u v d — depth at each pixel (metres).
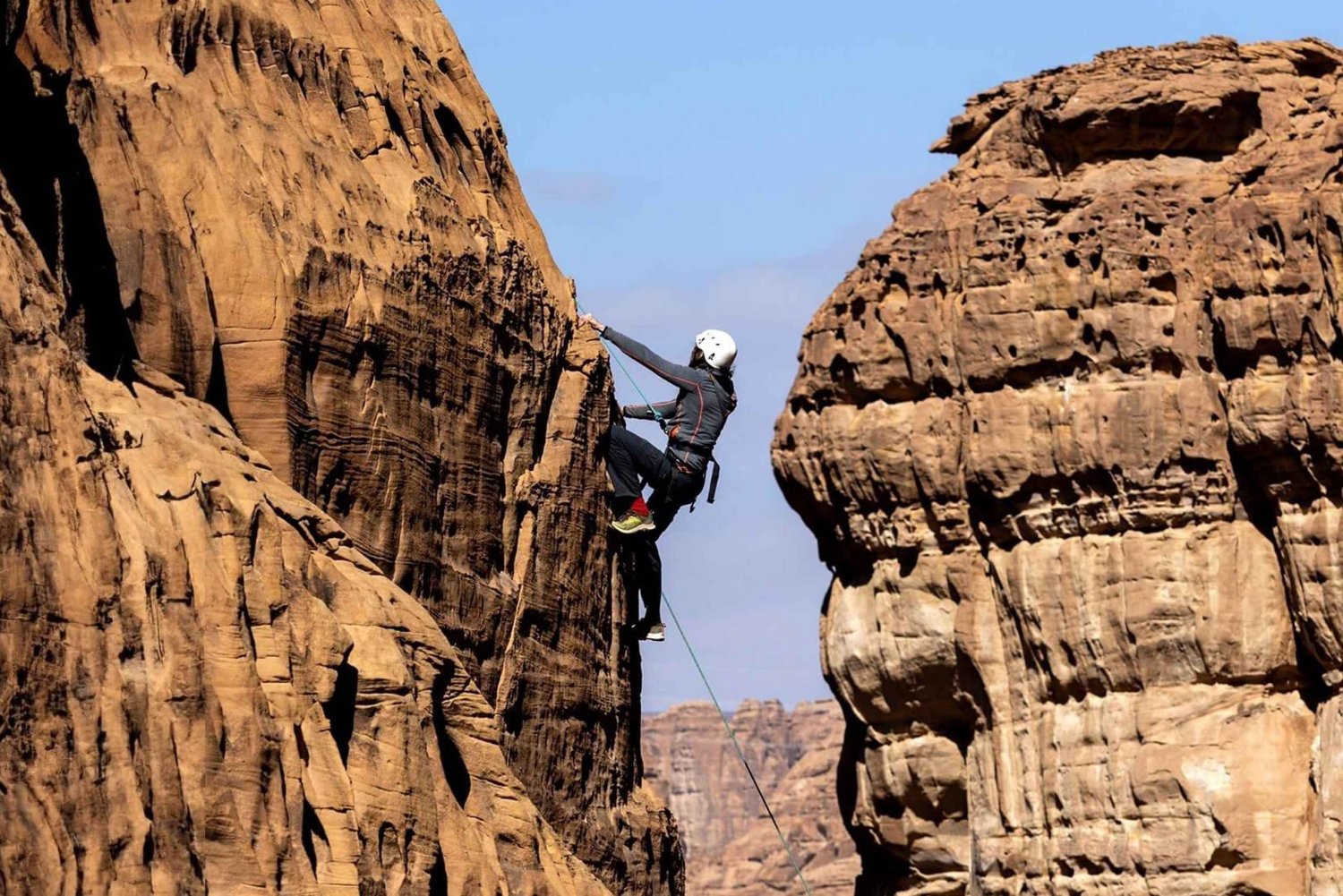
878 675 71.44
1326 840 63.75
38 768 18.52
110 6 25.38
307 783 20.70
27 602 18.88
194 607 20.34
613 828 30.86
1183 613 66.56
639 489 29.23
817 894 195.00
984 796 69.12
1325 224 65.19
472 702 23.77
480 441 28.00
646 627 29.77
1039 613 68.00
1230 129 70.56
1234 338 66.19
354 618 22.30
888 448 70.75
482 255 28.61
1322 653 65.56
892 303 71.62
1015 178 72.12
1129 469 67.31
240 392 24.36
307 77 27.22
